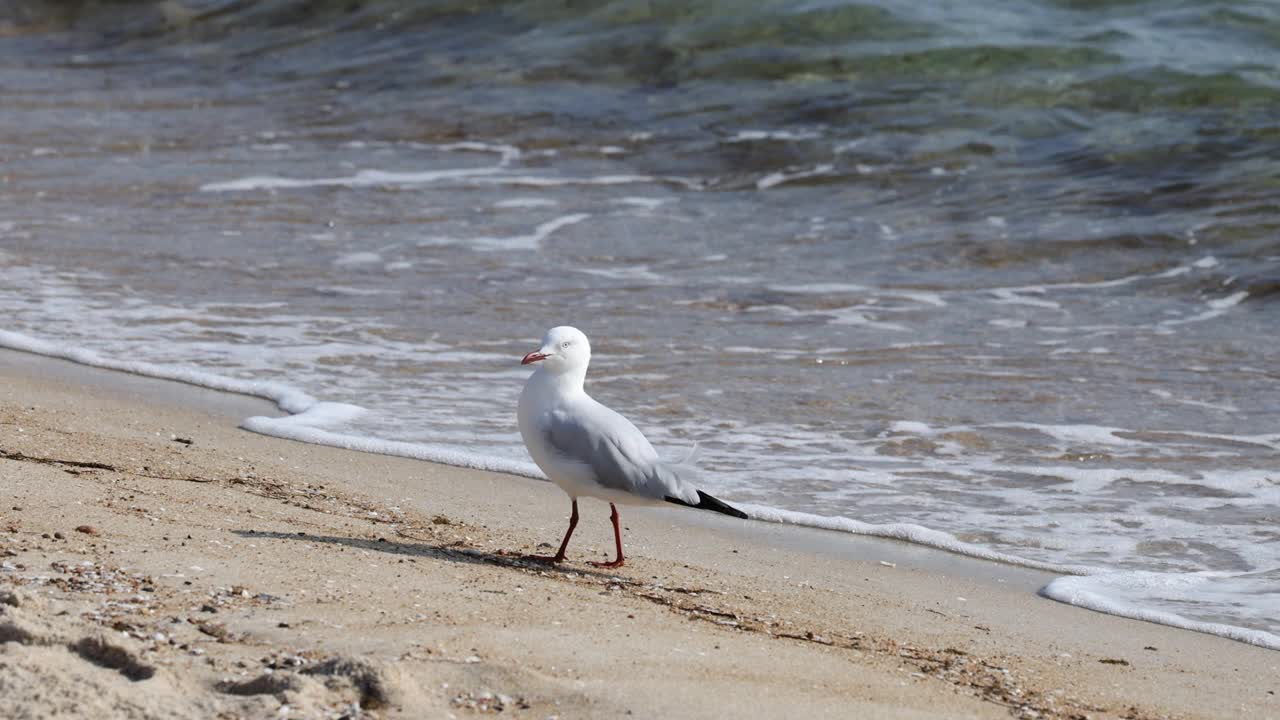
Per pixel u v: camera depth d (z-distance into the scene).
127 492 9.15
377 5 34.00
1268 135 22.02
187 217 20.05
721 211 20.56
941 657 7.55
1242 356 14.65
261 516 9.00
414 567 8.05
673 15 29.36
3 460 9.75
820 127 24.11
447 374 13.81
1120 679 7.56
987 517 10.69
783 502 10.89
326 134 25.50
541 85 27.58
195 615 6.66
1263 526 10.52
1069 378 13.98
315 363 14.05
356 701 5.70
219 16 35.94
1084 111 23.75
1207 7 27.56
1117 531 10.45
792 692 6.39
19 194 21.28
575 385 8.78
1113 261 18.00
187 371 13.52
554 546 9.38
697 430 12.48
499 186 21.95
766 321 15.77
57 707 5.38
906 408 13.11
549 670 6.30
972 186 21.19
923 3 28.81
